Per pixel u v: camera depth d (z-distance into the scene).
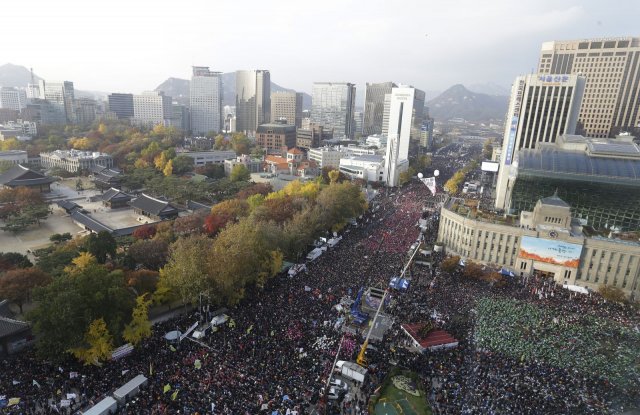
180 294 114.06
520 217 172.75
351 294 123.94
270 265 133.12
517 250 160.62
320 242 174.38
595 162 179.50
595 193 178.88
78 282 88.88
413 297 124.44
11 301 107.00
